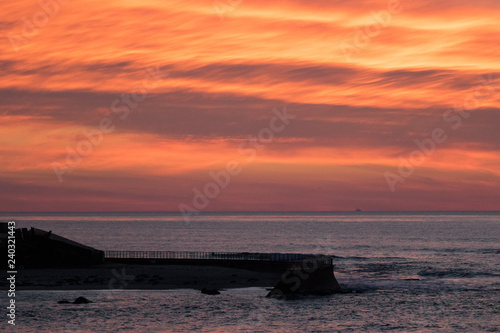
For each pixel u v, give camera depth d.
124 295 74.25
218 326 61.38
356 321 65.19
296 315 66.94
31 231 90.56
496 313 70.31
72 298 71.88
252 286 81.62
